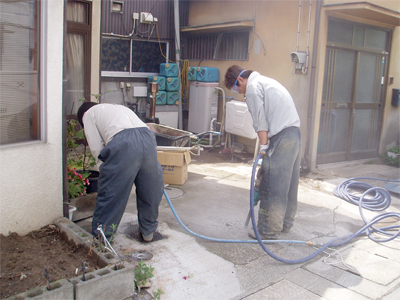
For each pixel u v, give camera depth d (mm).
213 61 7762
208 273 2752
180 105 7957
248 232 3533
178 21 7879
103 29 7090
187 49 8414
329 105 6078
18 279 2250
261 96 3178
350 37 6086
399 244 3471
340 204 4566
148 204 3027
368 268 2996
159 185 2996
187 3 8234
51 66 2873
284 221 3570
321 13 5480
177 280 2625
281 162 3135
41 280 2256
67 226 2873
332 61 5930
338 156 6504
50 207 3000
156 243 3168
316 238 3539
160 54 8133
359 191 5137
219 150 7254
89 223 3469
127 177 2754
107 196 2783
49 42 2830
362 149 6895
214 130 7465
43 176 2918
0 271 2312
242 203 4355
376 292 2650
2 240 2645
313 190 5055
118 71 7566
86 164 3969
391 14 5594
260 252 3150
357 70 6305
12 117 2756
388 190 5121
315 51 5570
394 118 7320
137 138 2797
